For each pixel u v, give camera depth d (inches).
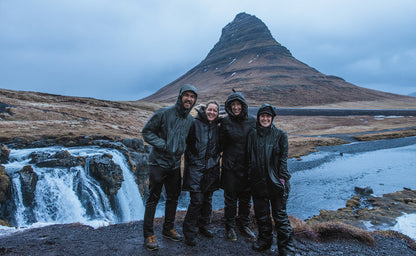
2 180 547.5
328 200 662.5
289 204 645.9
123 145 845.8
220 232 174.9
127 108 2250.2
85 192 654.5
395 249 209.5
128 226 198.8
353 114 3587.6
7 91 1900.8
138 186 826.8
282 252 141.9
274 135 145.4
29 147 815.7
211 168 148.4
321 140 1830.7
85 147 840.3
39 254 145.7
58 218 596.1
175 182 150.2
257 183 145.3
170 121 138.3
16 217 546.0
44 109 1600.6
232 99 145.9
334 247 185.2
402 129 2322.8
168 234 158.9
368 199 629.3
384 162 1120.2
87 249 150.9
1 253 148.3
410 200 592.7
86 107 1934.1
